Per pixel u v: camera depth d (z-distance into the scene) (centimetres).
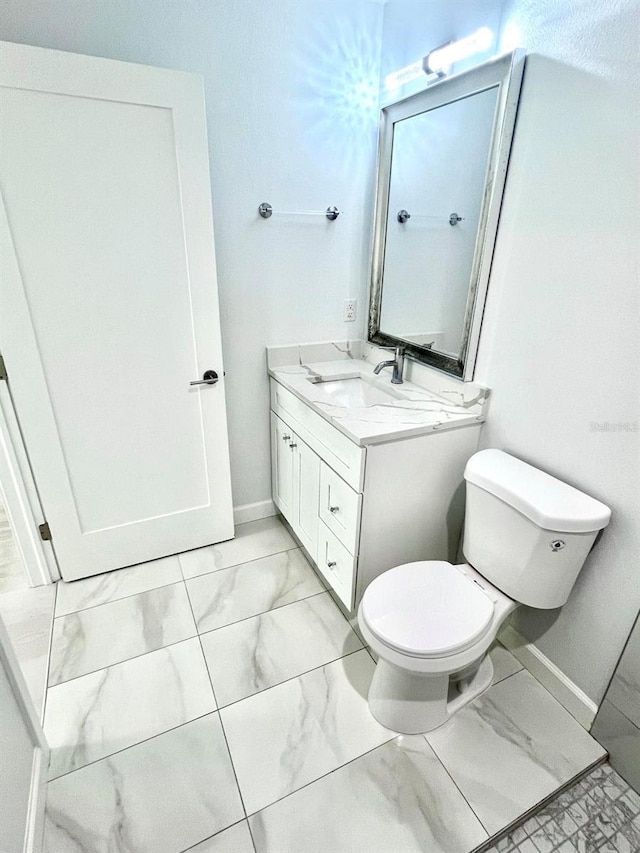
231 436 224
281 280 204
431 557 186
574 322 130
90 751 134
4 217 143
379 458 152
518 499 132
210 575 205
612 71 109
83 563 198
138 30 153
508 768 133
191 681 156
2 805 98
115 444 186
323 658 166
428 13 162
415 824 120
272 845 115
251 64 169
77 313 162
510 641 171
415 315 193
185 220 166
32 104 137
